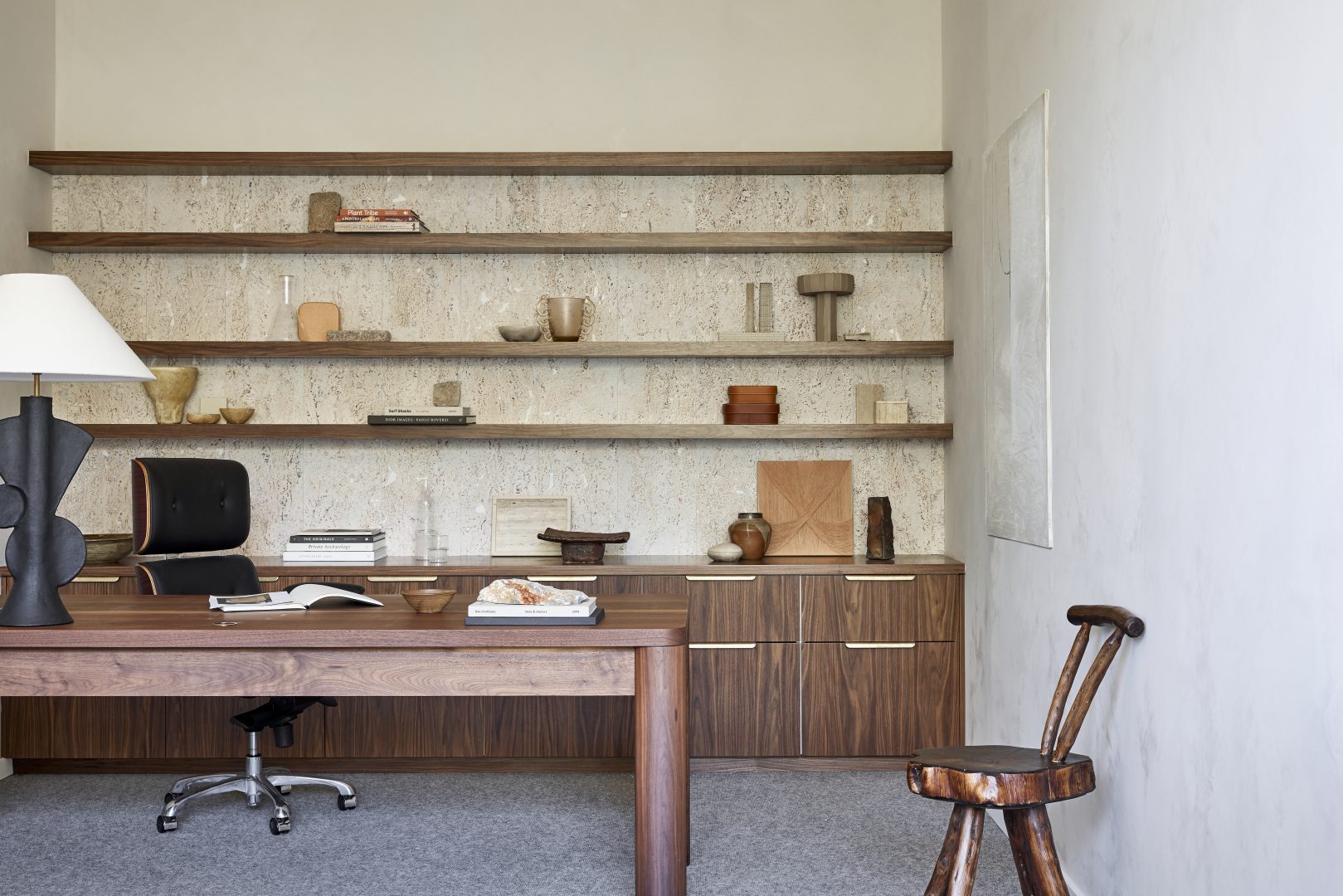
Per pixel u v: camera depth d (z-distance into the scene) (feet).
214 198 16.38
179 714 14.60
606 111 16.44
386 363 16.51
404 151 16.51
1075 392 10.07
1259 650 6.80
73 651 9.42
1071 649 9.84
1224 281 7.26
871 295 16.42
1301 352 6.33
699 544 16.46
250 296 16.44
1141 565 8.59
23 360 9.52
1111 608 8.79
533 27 16.51
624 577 14.70
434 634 9.30
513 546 16.30
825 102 16.48
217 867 11.09
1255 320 6.85
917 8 16.46
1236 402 7.09
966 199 14.66
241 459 16.48
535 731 14.65
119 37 16.47
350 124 16.49
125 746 14.57
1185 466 7.83
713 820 12.57
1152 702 8.36
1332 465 6.02
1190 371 7.75
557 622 9.62
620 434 15.46
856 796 13.52
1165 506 8.16
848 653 14.69
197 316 16.42
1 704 14.51
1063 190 10.43
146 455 16.33
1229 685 7.17
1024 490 11.60
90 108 16.43
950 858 8.15
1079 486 9.98
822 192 16.42
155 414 15.99
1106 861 9.23
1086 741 9.68
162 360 16.31
